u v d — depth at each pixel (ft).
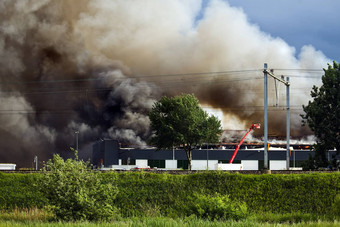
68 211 122.21
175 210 144.56
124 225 97.86
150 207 144.97
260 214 137.69
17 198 156.04
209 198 131.13
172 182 153.99
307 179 148.36
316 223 101.81
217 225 97.50
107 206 125.90
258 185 150.00
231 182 151.74
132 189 153.17
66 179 125.49
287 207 144.15
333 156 258.98
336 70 261.65
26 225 100.68
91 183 128.98
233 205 128.06
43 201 154.71
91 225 97.76
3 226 100.63
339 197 133.80
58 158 130.00
